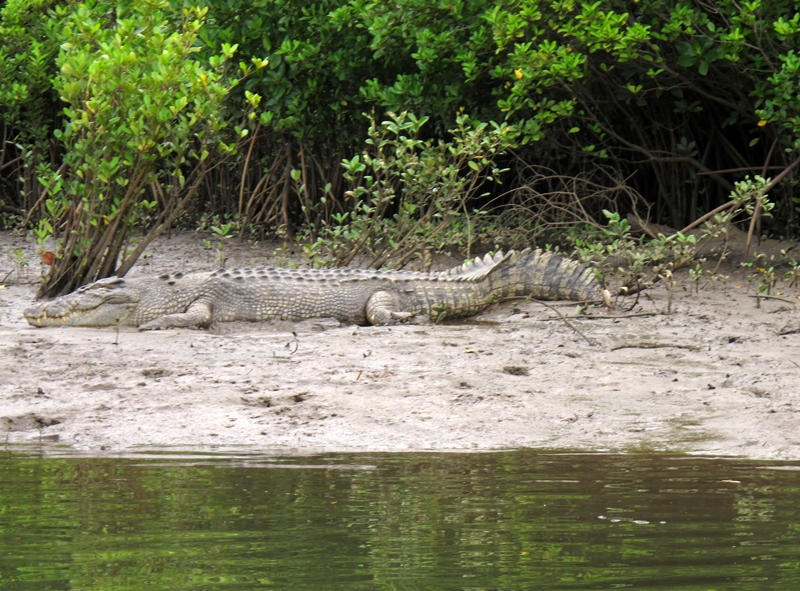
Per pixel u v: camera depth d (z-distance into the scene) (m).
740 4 24.81
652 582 6.09
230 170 33.78
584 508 8.10
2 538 7.17
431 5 25.73
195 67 21.39
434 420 12.47
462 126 24.52
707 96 26.56
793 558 6.59
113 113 21.36
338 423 12.37
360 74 29.62
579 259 25.78
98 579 6.18
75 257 23.00
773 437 11.39
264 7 27.92
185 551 6.83
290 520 7.69
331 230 28.12
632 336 18.16
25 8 32.41
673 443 11.34
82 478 9.39
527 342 17.67
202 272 20.80
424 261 24.81
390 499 8.45
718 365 15.57
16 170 37.47
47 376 14.92
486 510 8.03
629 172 31.78
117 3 28.44
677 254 22.70
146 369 15.17
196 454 10.83
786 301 21.36
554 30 24.86
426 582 6.11
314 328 19.78
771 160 29.38
